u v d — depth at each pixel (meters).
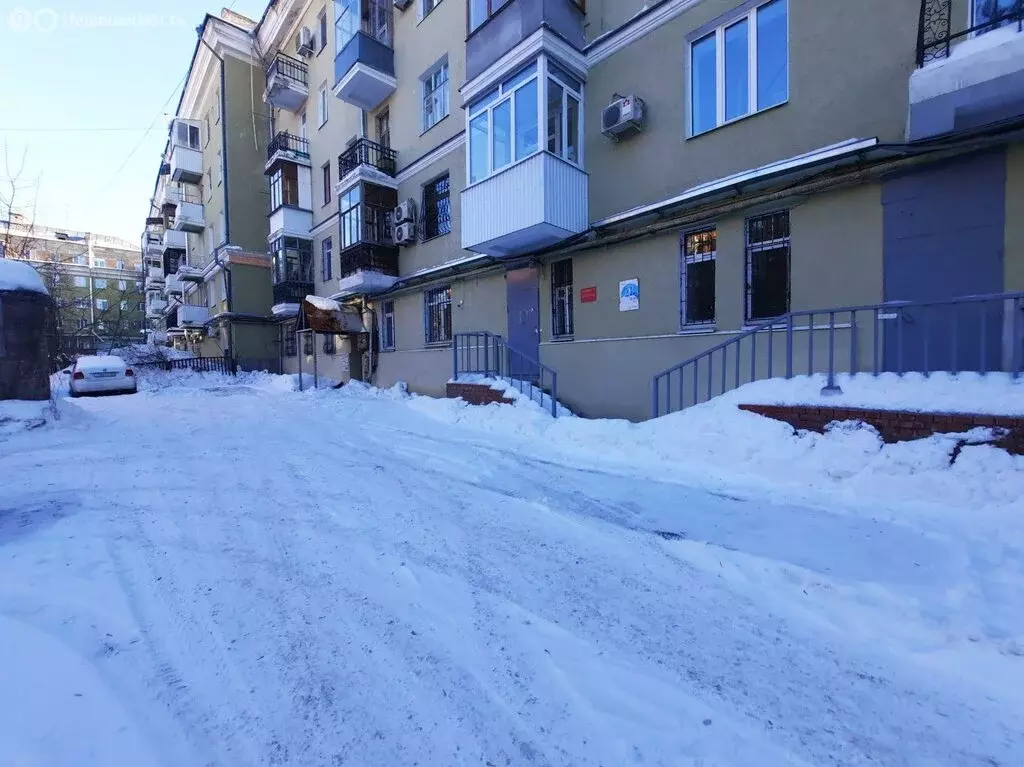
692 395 7.46
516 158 8.58
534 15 8.17
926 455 4.11
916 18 5.47
